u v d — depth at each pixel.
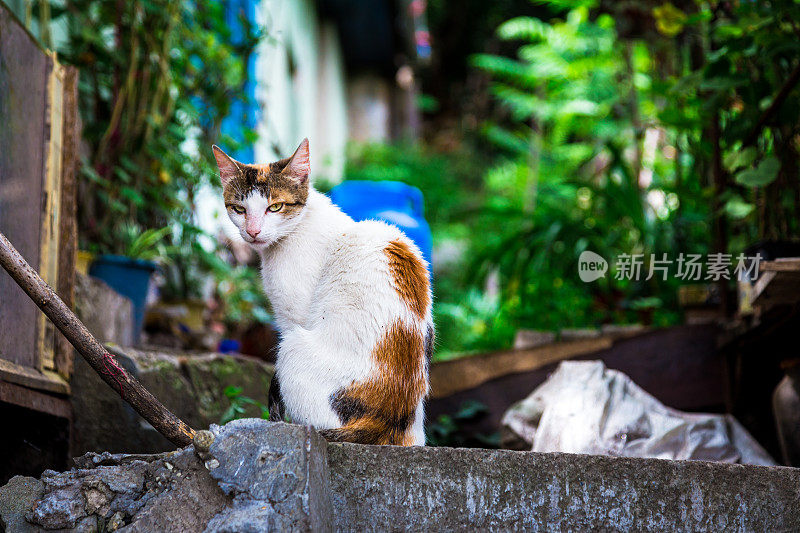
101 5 4.64
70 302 3.29
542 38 10.78
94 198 4.57
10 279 2.79
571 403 3.57
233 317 5.88
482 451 2.18
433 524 2.15
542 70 9.99
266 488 1.95
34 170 3.09
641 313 5.54
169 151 4.85
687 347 4.61
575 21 9.58
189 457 2.05
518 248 6.45
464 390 4.80
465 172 14.20
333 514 2.14
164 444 3.38
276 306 2.71
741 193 4.67
